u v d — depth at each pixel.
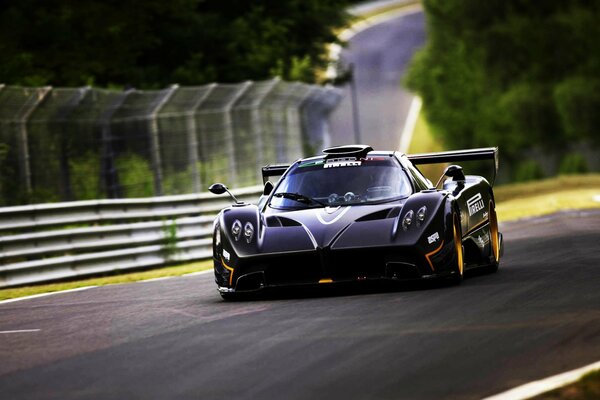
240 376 18.88
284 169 37.78
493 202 37.25
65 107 62.31
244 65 110.69
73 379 19.72
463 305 25.94
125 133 67.94
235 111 77.56
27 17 97.75
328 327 23.77
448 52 180.88
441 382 17.36
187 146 71.69
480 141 178.62
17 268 47.31
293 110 88.56
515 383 17.02
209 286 38.16
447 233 30.23
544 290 27.78
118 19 102.38
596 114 152.38
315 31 132.25
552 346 19.75
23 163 59.84
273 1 127.88
